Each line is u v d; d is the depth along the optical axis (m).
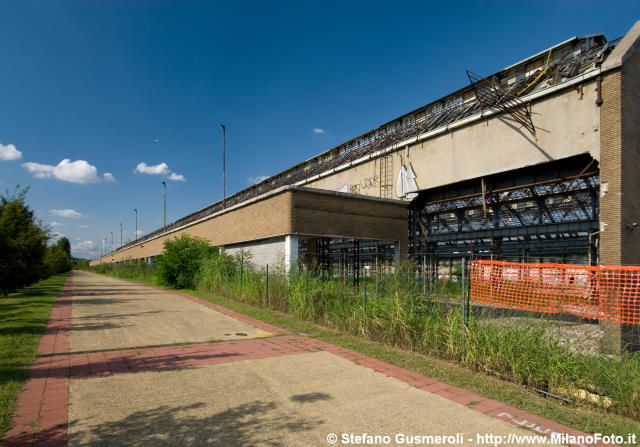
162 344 8.38
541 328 6.38
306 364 6.87
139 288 25.12
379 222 20.69
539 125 15.91
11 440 3.83
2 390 5.14
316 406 4.90
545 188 25.55
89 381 5.79
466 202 28.28
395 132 25.58
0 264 16.34
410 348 7.90
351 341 8.66
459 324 7.08
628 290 7.64
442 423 4.43
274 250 19.11
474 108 19.95
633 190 12.33
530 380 5.78
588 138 14.16
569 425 4.44
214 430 4.16
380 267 11.49
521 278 8.98
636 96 12.86
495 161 17.72
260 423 4.37
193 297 18.50
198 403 4.95
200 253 23.94
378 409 4.82
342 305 10.45
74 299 17.66
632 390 4.84
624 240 11.84
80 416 4.48
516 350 6.09
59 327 10.27
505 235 26.19
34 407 4.72
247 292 15.42
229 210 24.64
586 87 14.35
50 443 3.79
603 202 12.37
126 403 4.91
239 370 6.46
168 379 5.94
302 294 11.92
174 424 4.30
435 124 21.98
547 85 16.73
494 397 5.30
